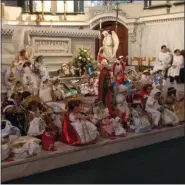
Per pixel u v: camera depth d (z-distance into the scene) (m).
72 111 5.52
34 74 8.68
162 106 6.79
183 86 11.05
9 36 9.51
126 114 6.34
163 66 12.41
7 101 5.96
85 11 16.34
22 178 4.63
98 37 11.48
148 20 14.28
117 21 14.88
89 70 9.98
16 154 4.68
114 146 5.73
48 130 5.29
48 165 4.92
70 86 9.67
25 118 5.58
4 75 8.01
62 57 10.60
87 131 5.42
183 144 6.35
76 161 5.24
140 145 6.14
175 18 13.38
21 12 15.55
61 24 15.30
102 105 6.17
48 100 8.61
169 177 4.78
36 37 9.99
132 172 4.94
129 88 6.78
